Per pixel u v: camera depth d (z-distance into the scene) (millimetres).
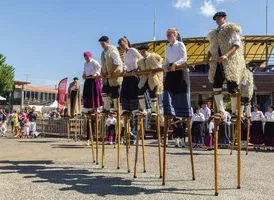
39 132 19969
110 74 7004
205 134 12641
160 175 6254
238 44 5148
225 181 5895
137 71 6672
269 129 12180
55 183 5543
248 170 7117
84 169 7023
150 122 16812
